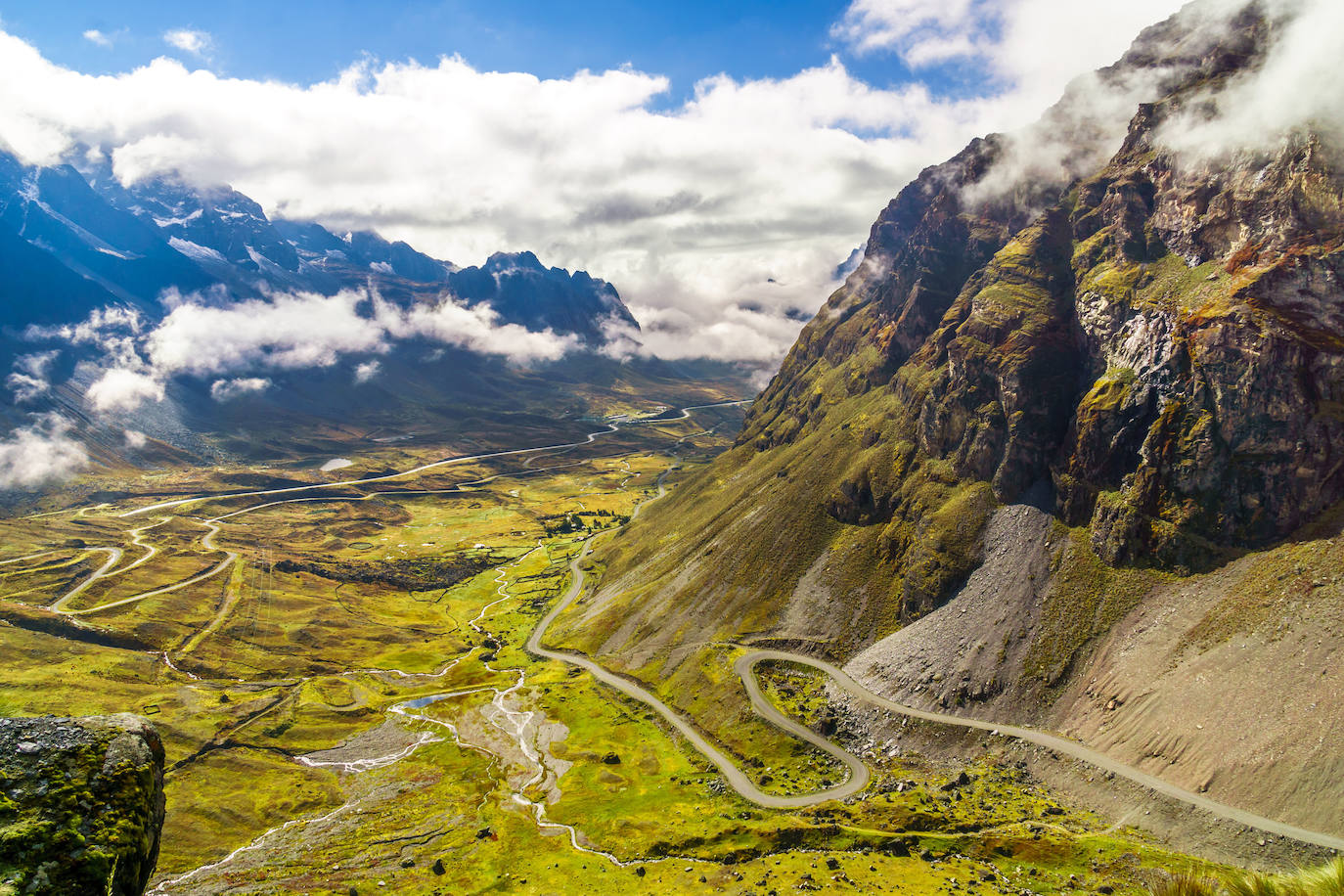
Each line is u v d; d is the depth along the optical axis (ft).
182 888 571.69
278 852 622.54
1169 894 118.11
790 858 517.96
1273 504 603.26
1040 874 456.45
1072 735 580.30
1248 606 556.51
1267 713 481.87
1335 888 106.42
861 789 600.39
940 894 441.68
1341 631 488.85
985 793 551.18
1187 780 488.02
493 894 529.86
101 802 86.07
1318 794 429.79
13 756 86.69
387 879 559.79
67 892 77.25
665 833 577.84
